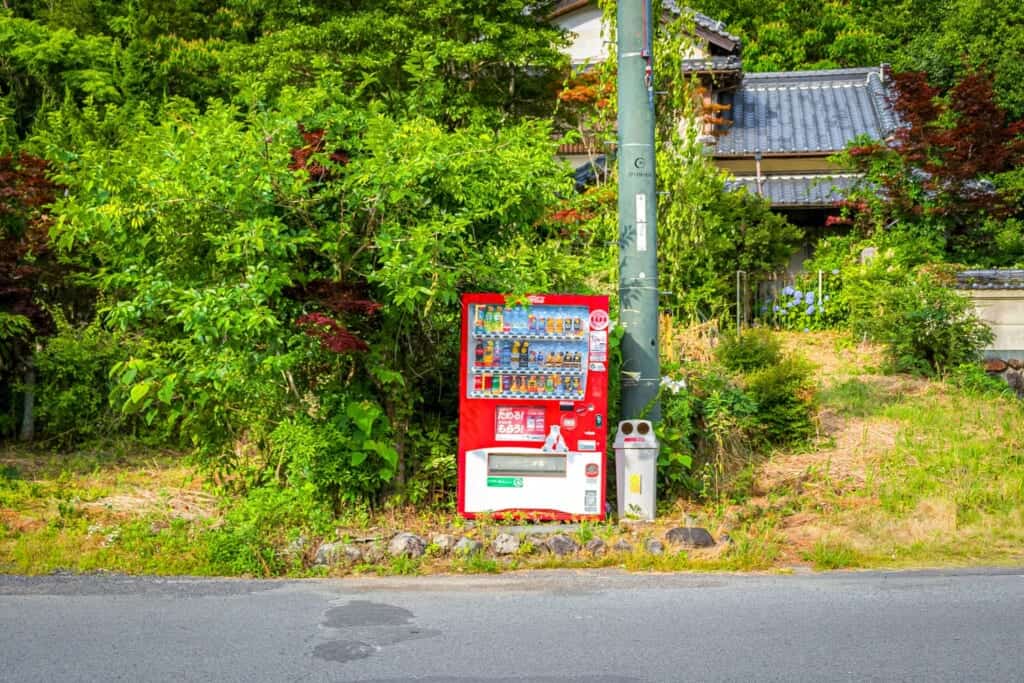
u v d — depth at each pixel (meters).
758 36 30.78
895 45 29.70
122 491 8.23
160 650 4.82
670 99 10.95
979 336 12.50
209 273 7.38
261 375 7.19
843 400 11.30
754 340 11.01
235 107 8.09
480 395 7.50
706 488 8.30
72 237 7.59
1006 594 5.95
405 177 6.87
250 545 6.51
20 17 19.88
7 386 10.62
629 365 8.18
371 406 7.32
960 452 9.38
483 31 17.77
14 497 7.70
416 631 5.15
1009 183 17.84
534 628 5.21
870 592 5.98
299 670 4.54
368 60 16.69
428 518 7.48
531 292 7.59
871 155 17.06
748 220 17.03
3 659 4.67
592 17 24.02
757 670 4.55
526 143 8.27
